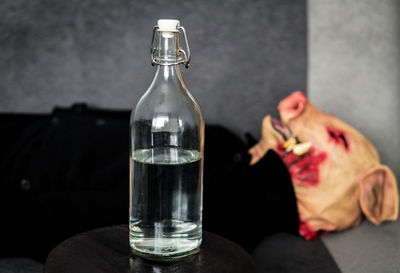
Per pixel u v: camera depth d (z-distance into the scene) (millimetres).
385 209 1516
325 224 1483
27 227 1362
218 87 1776
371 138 1743
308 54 1726
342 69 1721
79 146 1520
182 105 828
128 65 1824
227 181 1417
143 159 821
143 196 812
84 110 1766
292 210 1463
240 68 1759
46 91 1869
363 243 1483
